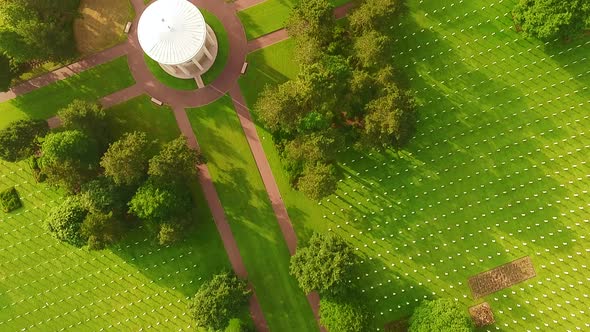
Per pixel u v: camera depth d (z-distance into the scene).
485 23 48.56
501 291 48.34
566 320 47.94
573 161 48.31
